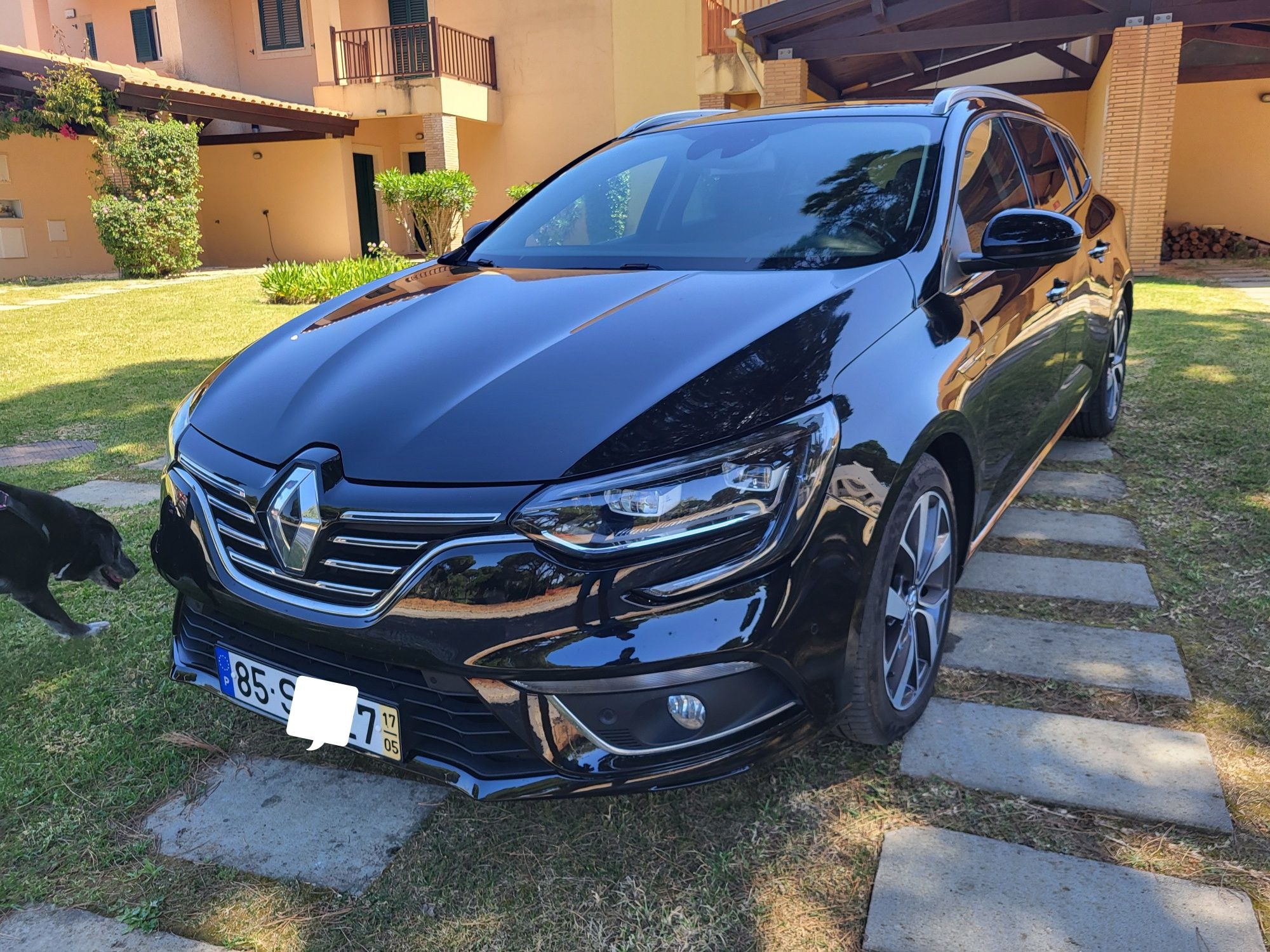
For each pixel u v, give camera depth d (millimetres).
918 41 11617
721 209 2818
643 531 1705
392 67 19141
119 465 5027
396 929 1815
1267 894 1778
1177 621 2830
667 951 1737
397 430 1893
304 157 19031
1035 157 3564
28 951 1789
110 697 2668
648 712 1755
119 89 14711
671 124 3484
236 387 2303
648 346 2000
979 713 2393
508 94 18578
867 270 2344
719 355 1940
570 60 17922
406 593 1762
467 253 3137
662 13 17047
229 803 2197
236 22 20328
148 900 1903
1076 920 1731
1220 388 5555
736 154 3039
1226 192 15359
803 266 2473
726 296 2225
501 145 18859
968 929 1722
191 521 2086
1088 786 2090
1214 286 10625
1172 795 2045
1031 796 2072
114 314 11023
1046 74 15695
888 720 2178
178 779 2285
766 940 1748
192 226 15922
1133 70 11211
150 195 15492
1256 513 3619
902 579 2209
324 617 1843
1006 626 2840
